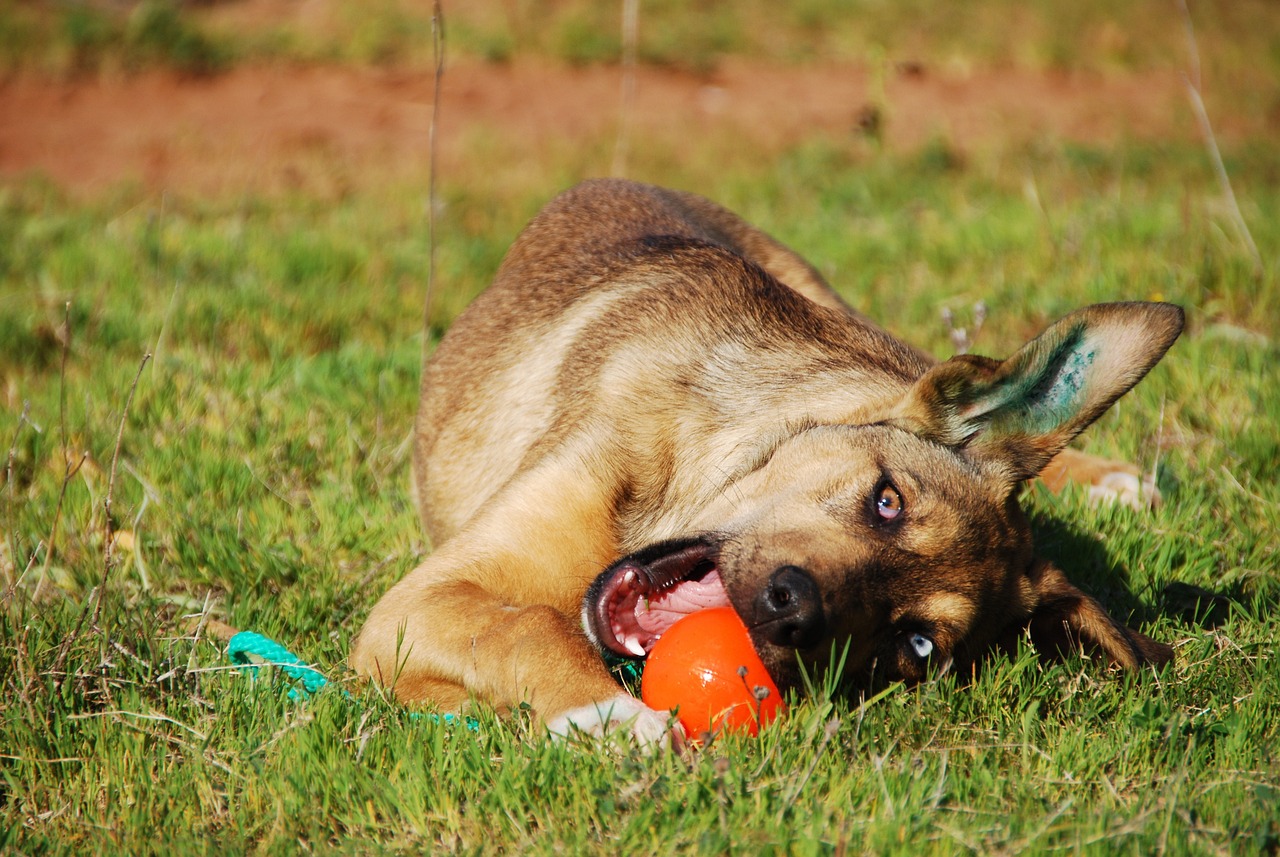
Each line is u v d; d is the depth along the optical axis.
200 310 9.43
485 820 4.19
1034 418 5.36
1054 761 4.53
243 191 13.24
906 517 5.05
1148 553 6.44
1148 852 4.00
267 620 5.75
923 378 5.36
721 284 6.33
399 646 4.94
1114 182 13.55
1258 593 5.95
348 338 9.45
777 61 19.92
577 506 5.41
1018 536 5.37
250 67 18.31
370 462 7.46
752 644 4.69
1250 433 7.58
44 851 4.14
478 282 10.72
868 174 14.04
